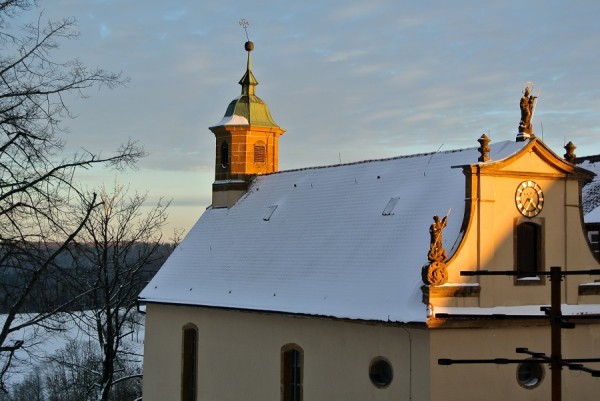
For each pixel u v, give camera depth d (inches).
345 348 1236.5
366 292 1230.3
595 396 1243.2
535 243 1227.2
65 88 645.9
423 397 1099.9
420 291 1133.7
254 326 1438.2
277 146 1925.4
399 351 1143.6
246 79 1959.9
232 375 1486.2
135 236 2207.2
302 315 1298.0
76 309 764.6
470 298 1141.7
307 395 1306.6
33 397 2306.8
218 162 1886.1
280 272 1457.9
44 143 646.5
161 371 1701.5
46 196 641.0
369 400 1187.3
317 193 1592.0
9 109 625.0
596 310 1251.2
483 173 1171.9
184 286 1675.7
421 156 1427.2
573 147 1262.3
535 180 1219.2
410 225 1284.4
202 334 1581.0
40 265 645.9
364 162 1549.0
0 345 639.8
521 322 1164.5
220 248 1705.2
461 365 1116.5
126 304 2149.4
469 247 1153.4
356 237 1369.3
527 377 1189.7
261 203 1738.4
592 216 1704.0
